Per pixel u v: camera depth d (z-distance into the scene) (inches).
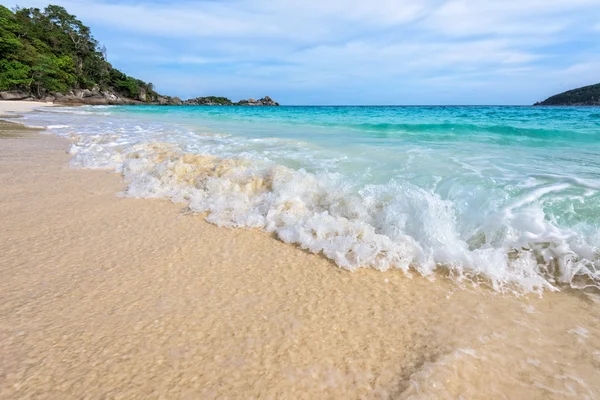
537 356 68.8
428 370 63.9
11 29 1951.3
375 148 276.2
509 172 180.2
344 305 86.6
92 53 2832.2
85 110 1288.1
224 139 347.3
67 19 2787.9
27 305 84.0
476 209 130.0
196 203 159.5
